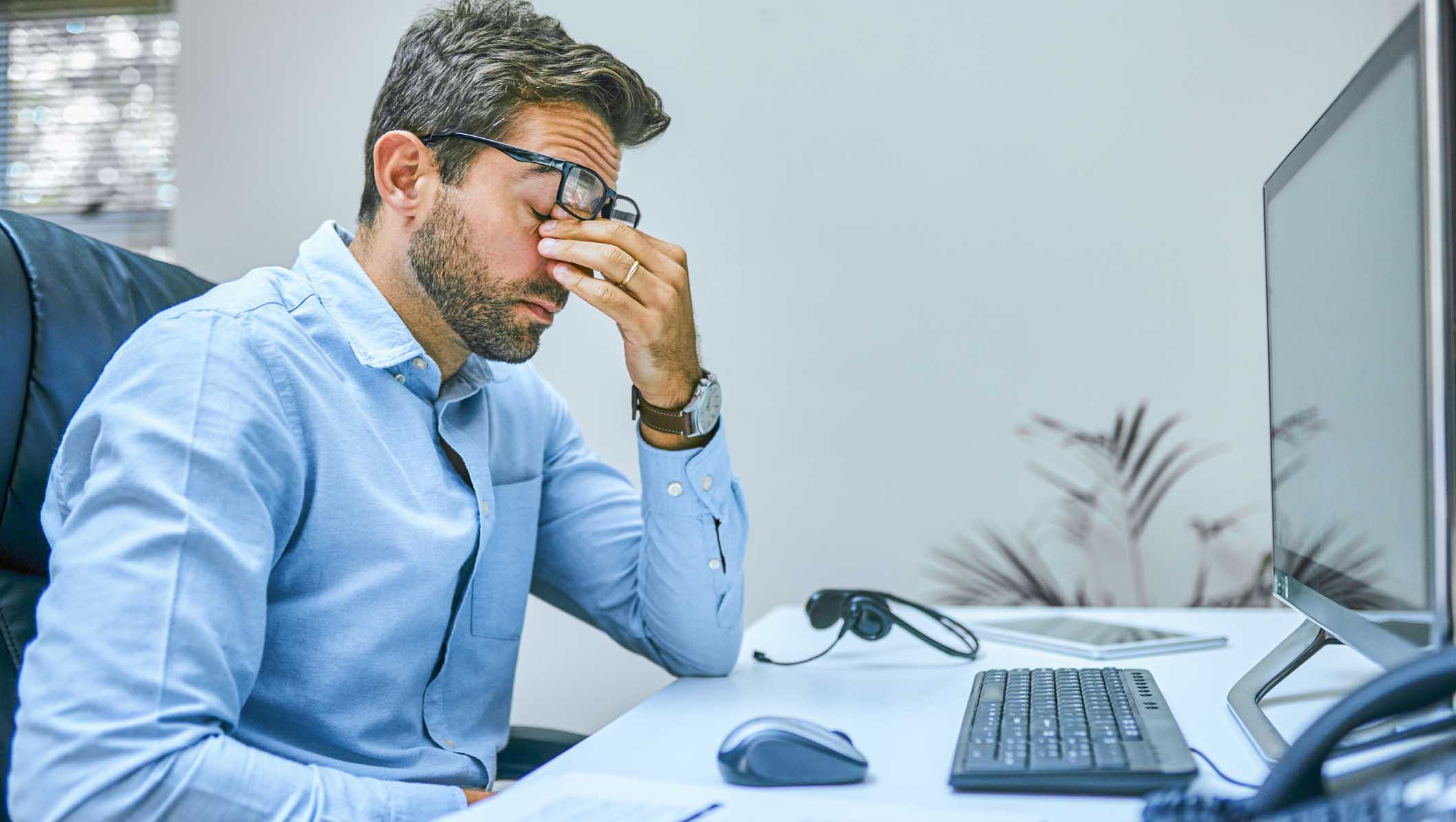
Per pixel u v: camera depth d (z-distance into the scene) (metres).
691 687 1.04
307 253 1.01
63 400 0.94
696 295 2.54
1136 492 2.35
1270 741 0.72
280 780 0.71
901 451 2.45
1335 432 0.76
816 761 0.67
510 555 1.13
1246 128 2.31
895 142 2.46
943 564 2.43
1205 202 2.33
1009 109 2.42
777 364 2.51
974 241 2.43
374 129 1.03
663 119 1.06
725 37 2.54
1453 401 0.54
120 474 0.76
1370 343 0.67
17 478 0.90
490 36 0.97
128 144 2.81
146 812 0.67
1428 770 0.40
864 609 1.20
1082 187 2.38
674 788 0.66
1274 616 1.43
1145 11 2.36
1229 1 2.32
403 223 0.99
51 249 0.98
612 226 0.99
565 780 0.69
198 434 0.80
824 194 2.49
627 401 2.57
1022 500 2.40
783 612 1.59
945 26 2.44
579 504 1.25
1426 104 0.54
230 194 2.73
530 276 0.98
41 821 0.67
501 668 1.11
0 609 0.88
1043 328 2.39
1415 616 0.58
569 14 2.60
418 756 0.97
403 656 0.95
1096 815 0.59
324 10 2.69
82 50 2.85
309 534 0.91
